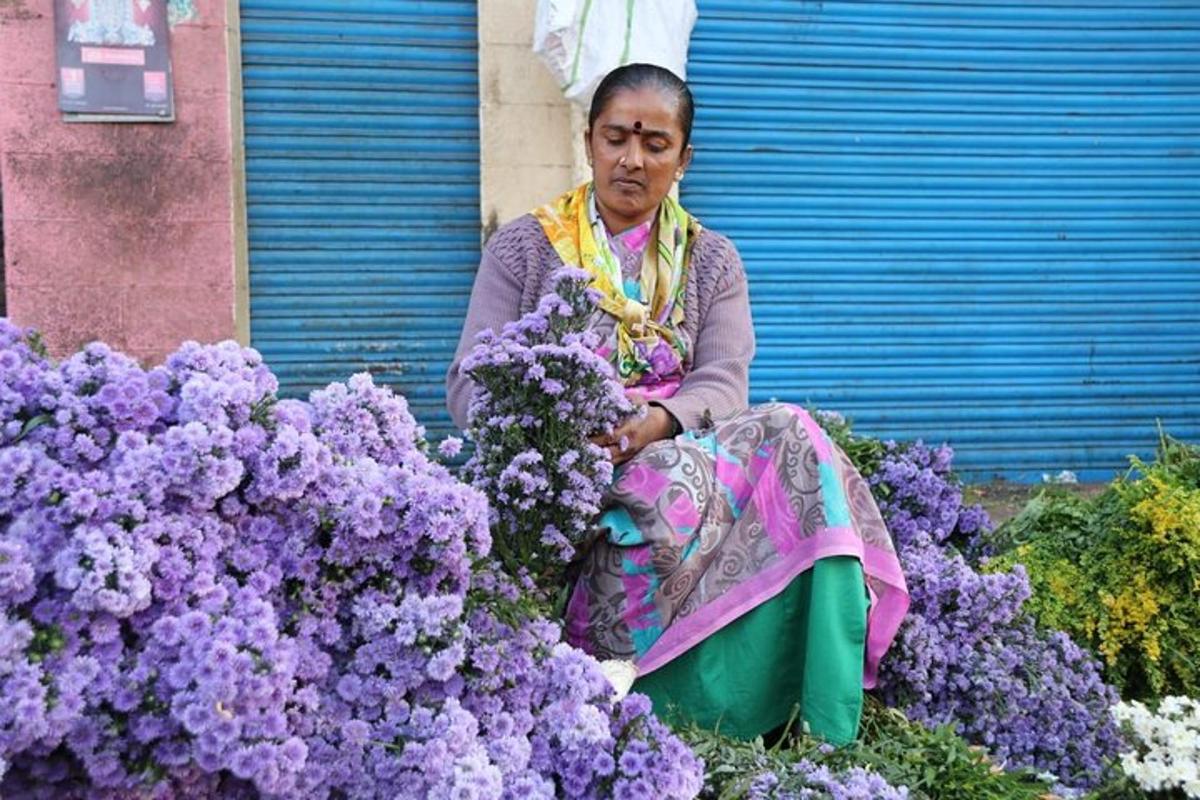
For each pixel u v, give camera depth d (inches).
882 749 82.3
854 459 127.3
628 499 88.7
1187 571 109.4
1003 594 98.0
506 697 65.5
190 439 58.7
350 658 64.4
